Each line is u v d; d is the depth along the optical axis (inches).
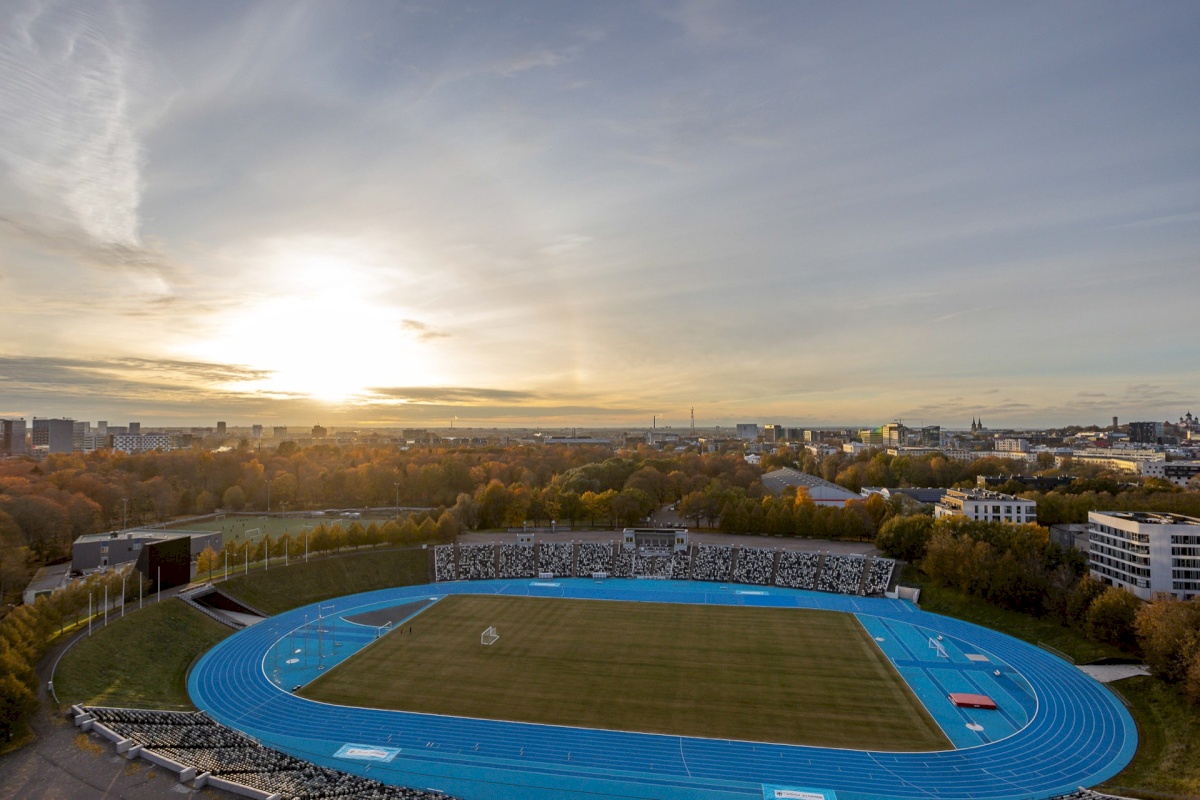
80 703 3302.2
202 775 2591.0
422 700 3742.6
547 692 3850.9
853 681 4018.2
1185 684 3476.9
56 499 7273.6
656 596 5905.5
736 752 3176.7
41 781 2546.8
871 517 7347.4
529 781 2930.6
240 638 4790.8
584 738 3307.1
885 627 5054.1
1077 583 4805.6
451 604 5659.5
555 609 5502.0
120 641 4234.7
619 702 3715.6
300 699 3762.3
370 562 6491.1
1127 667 4170.8
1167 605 3887.8
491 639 4746.6
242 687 3927.2
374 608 5551.2
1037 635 4783.5
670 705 3678.6
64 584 5634.8
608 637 4795.8
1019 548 5403.5
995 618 5137.8
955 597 5541.3
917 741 3292.3
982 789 2874.0
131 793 2482.8
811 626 5068.9
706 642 4697.3
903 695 3823.8
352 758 3115.2
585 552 6884.8
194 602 5157.5
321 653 4392.2
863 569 6215.6
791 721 3496.6
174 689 3887.8
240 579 5713.6
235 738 3211.1
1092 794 2765.7
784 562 6501.0
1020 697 3806.6
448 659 4365.2
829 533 7362.2
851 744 3257.9
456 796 2807.6
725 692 3853.3
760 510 7711.6
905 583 5959.6
